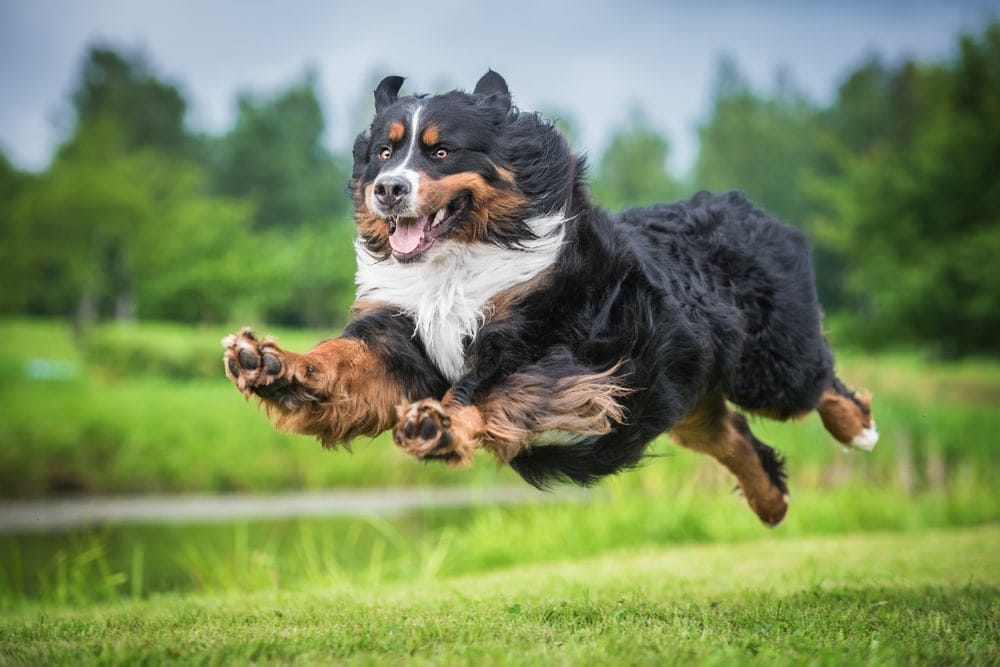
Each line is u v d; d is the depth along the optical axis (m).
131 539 13.61
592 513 12.55
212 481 20.34
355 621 5.34
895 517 13.66
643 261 5.46
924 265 27.86
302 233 45.66
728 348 5.90
